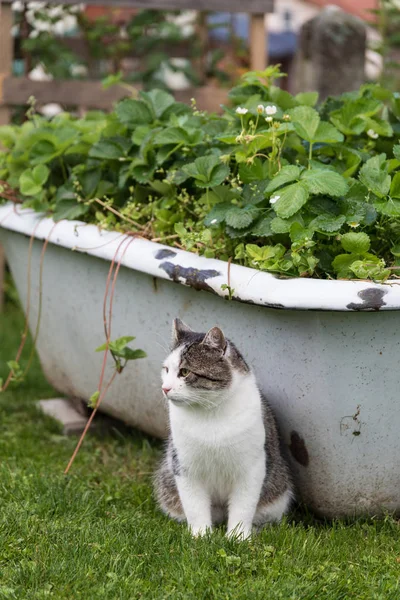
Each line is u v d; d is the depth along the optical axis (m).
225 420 2.84
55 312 4.04
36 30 6.18
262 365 3.01
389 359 2.80
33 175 3.93
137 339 3.52
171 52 6.58
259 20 5.87
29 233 3.87
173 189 3.67
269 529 3.01
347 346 2.76
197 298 3.14
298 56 6.32
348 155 3.55
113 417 4.36
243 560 2.70
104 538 2.86
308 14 11.40
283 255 3.02
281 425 3.04
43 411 4.50
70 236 3.61
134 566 2.69
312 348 2.79
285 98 3.87
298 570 2.65
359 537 2.99
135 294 3.43
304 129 3.36
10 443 4.04
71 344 4.03
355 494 3.04
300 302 2.63
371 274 2.77
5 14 5.55
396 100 3.91
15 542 2.80
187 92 5.74
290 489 3.10
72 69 6.52
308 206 3.08
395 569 2.73
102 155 3.87
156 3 5.66
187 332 2.96
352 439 2.91
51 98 5.63
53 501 3.17
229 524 2.98
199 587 2.55
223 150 3.64
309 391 2.88
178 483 3.00
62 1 5.57
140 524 3.04
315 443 2.96
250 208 3.17
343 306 2.62
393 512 3.11
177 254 3.12
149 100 4.09
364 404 2.85
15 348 5.51
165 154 3.67
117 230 3.55
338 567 2.71
